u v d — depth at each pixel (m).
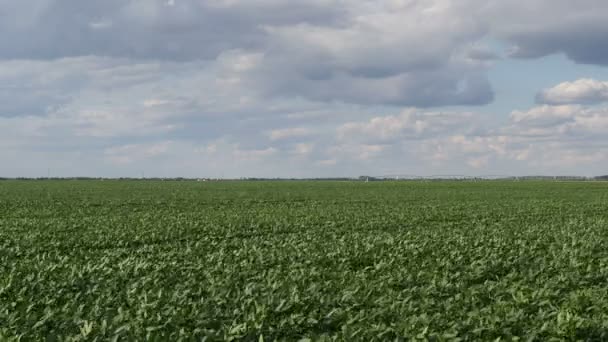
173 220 32.97
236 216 36.06
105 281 14.48
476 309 11.38
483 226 29.69
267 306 11.51
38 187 92.19
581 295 12.19
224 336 9.80
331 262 18.25
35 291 13.55
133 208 44.56
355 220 33.72
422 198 61.81
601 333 10.16
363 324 10.43
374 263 17.36
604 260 18.22
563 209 44.50
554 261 17.45
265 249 20.50
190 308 11.49
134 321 10.45
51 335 9.89
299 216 36.47
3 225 30.30
